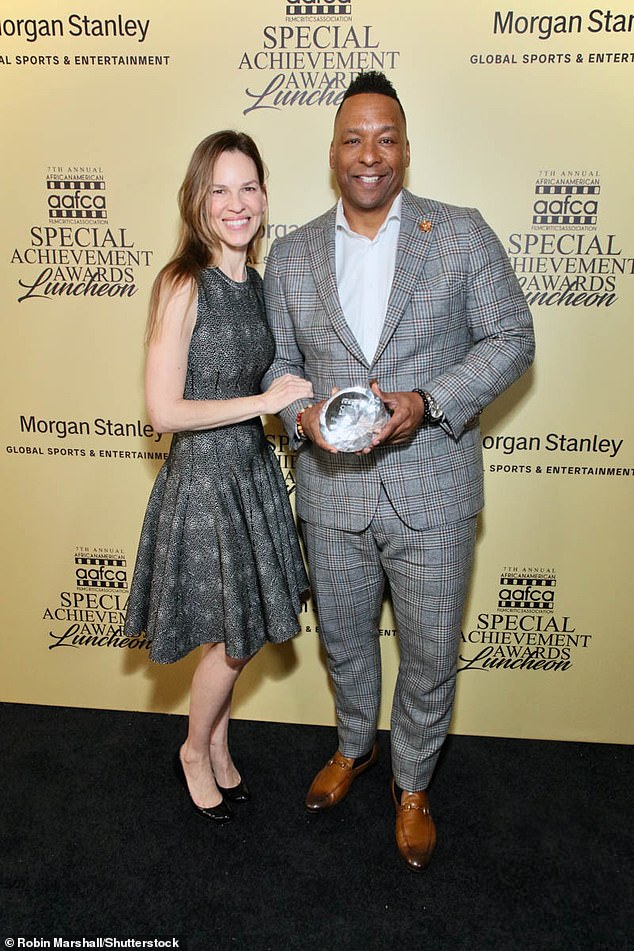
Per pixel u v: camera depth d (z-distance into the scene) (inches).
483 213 71.1
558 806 75.4
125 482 82.3
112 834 71.5
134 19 69.0
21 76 71.4
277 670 86.8
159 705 89.4
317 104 69.7
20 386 80.3
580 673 83.6
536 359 74.5
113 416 80.2
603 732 85.1
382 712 87.0
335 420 57.7
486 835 71.6
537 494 78.5
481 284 59.2
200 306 59.6
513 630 82.8
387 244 61.8
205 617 64.8
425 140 69.6
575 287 72.3
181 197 61.3
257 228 62.5
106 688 89.7
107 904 63.8
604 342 73.5
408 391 60.9
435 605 64.2
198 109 70.7
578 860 68.6
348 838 71.5
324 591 68.9
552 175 69.5
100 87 71.0
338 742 84.8
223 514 62.5
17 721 88.0
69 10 69.3
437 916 62.9
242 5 67.9
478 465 65.7
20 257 76.4
